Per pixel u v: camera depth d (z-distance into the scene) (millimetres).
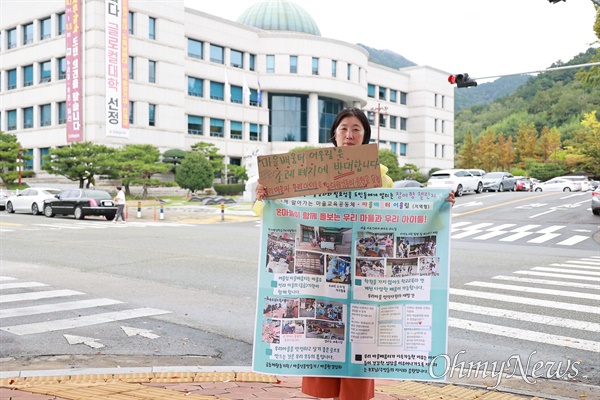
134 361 5500
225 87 54312
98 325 6852
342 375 3049
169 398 4098
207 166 47500
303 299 3086
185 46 54625
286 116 63656
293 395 4262
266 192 3127
